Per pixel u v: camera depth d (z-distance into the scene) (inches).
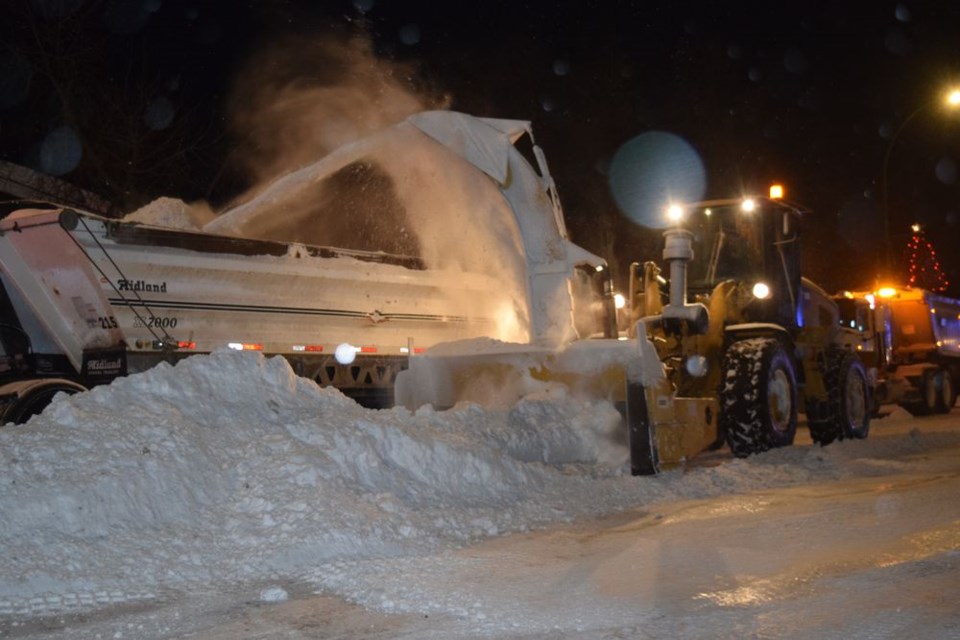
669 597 214.7
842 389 527.2
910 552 243.4
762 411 428.1
